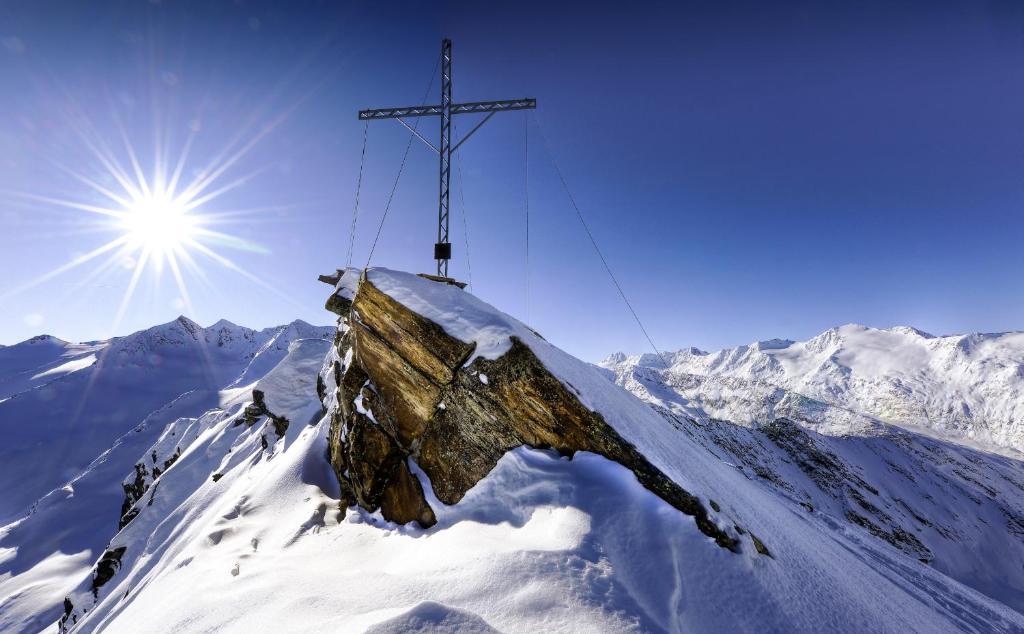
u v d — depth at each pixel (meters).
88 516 112.44
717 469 16.27
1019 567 100.44
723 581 7.46
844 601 8.84
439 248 18.53
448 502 10.50
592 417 9.95
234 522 13.17
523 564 6.75
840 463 113.06
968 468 157.38
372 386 13.14
